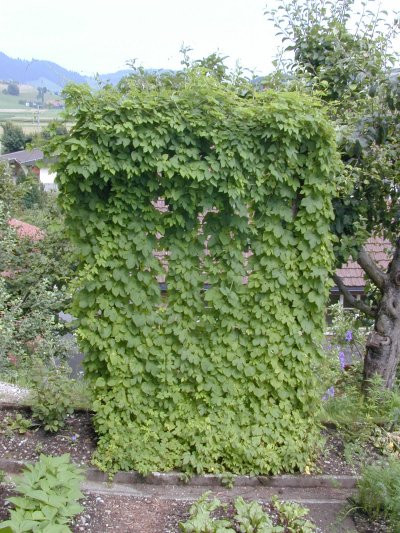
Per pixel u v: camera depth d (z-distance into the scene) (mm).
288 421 4840
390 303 6117
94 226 4477
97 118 4172
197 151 4418
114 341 4621
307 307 4879
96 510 4035
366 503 4281
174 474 4598
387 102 5809
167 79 4750
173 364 4754
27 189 12008
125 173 4379
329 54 6336
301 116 4434
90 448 4785
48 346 9219
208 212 4672
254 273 4805
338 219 5949
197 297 4727
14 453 4613
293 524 3934
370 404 5520
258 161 4562
